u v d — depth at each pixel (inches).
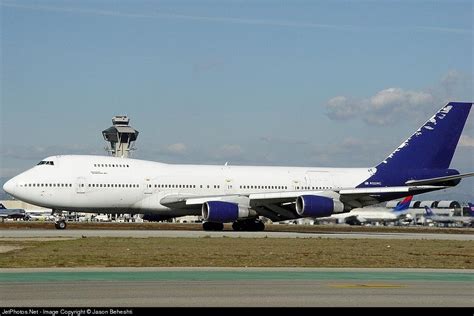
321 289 1943.9
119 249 3262.8
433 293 1892.2
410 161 6038.4
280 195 5280.5
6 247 3417.8
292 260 2896.2
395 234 5748.0
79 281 2089.1
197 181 5585.6
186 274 2322.8
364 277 2319.1
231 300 1710.1
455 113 6127.0
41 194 5216.5
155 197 5462.6
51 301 1662.2
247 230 5743.1
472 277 2357.3
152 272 2375.7
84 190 5295.3
